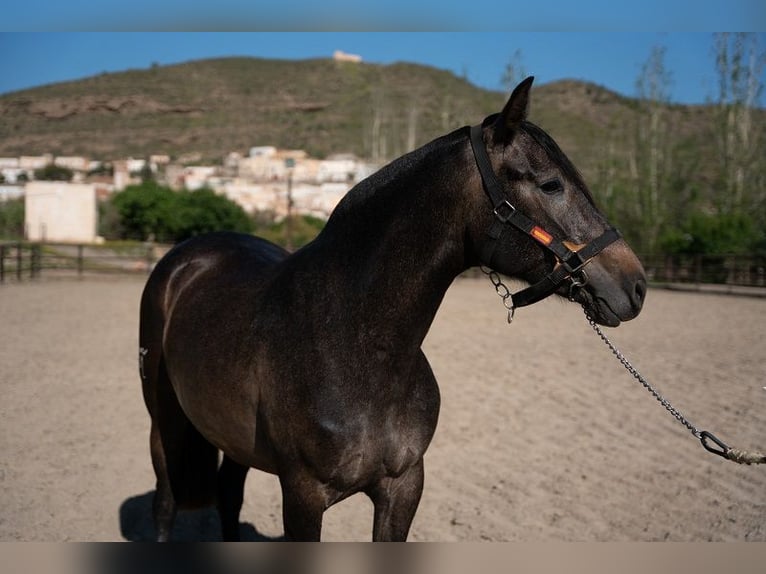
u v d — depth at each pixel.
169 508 3.34
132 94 98.75
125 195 35.12
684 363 8.95
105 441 5.57
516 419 6.36
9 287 17.42
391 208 2.38
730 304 16.55
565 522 4.10
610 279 2.21
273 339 2.46
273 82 111.31
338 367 2.31
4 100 89.31
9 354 8.88
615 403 6.91
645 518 4.16
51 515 4.14
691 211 32.28
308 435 2.31
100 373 8.00
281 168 69.06
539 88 87.19
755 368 8.57
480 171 2.26
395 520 2.50
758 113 31.88
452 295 19.78
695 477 4.85
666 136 37.38
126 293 16.91
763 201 29.56
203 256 3.41
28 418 6.11
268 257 3.29
